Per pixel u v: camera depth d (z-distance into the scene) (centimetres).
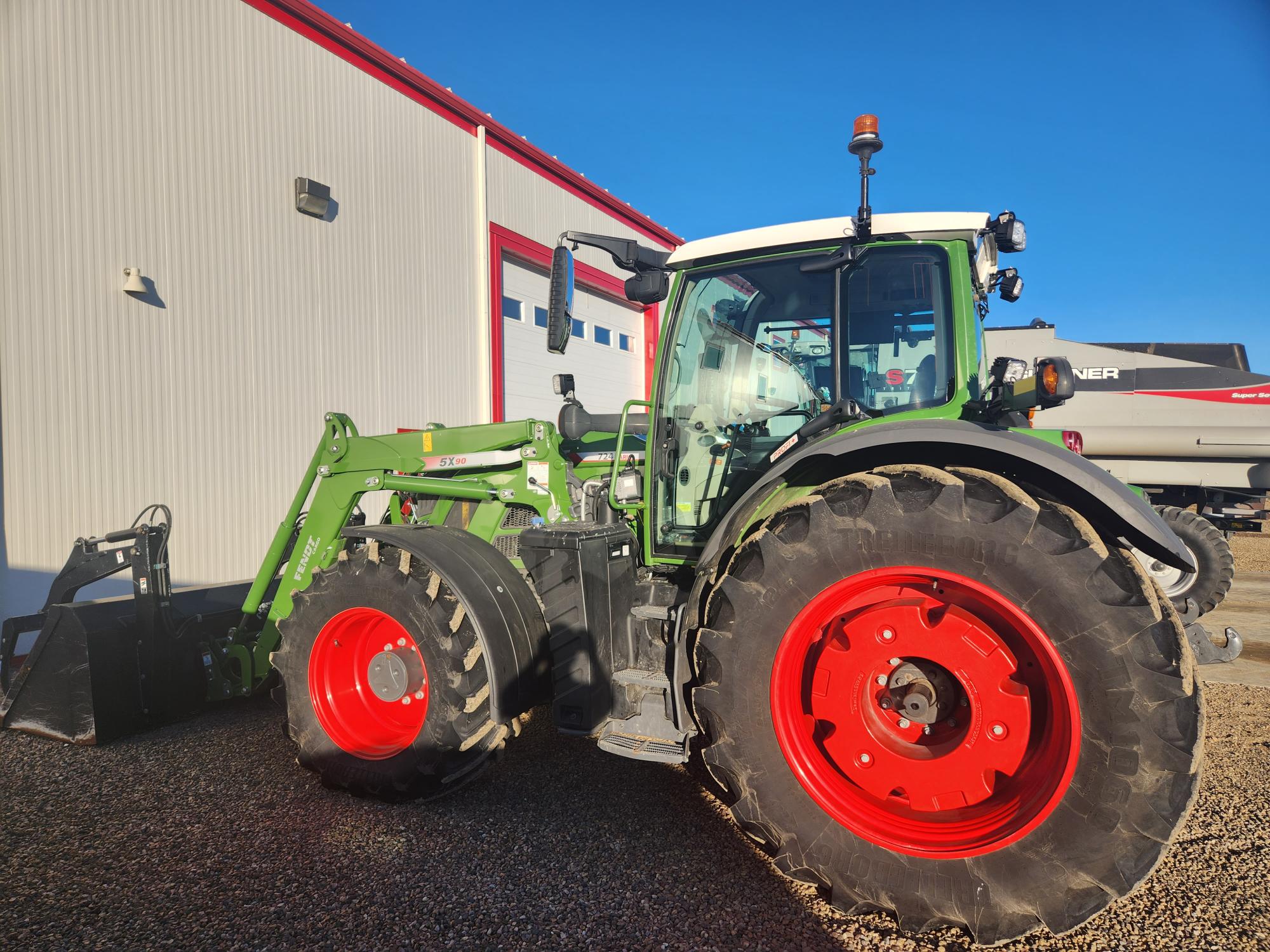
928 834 193
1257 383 798
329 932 197
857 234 248
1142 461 848
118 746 339
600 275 1211
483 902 210
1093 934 197
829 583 200
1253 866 229
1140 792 170
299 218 738
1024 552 181
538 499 323
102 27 580
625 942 192
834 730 206
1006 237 242
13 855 240
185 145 637
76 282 561
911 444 216
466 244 955
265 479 698
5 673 385
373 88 823
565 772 301
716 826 254
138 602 357
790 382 272
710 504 281
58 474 548
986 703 190
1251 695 402
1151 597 177
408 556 272
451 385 924
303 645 288
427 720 261
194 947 192
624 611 264
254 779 300
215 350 658
